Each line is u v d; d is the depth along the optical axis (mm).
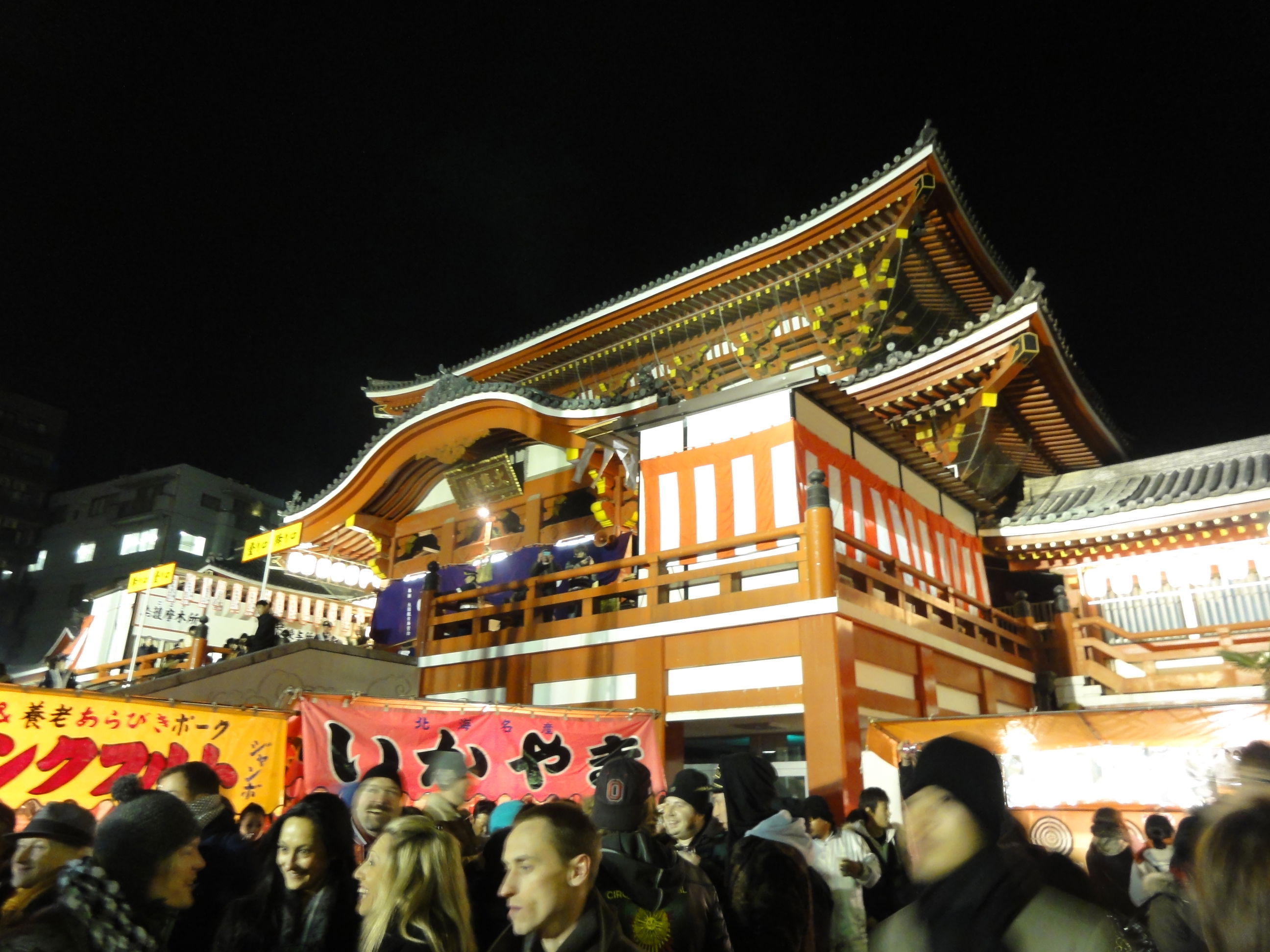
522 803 6297
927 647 14195
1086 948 2451
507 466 20203
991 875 2654
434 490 22234
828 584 11711
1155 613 18594
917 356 17125
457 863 3961
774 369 24672
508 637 15594
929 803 2832
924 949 2621
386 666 16234
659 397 16203
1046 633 18953
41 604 61156
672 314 26031
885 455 16422
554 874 3338
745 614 12406
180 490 59594
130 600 28062
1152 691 17234
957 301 26156
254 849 5309
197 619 28266
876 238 22875
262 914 4168
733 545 13062
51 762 7887
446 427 19328
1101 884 5316
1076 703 17875
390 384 32688
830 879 6559
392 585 20953
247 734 9109
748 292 24891
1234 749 3066
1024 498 22297
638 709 12617
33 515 63438
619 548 17141
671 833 5367
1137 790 9625
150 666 21406
